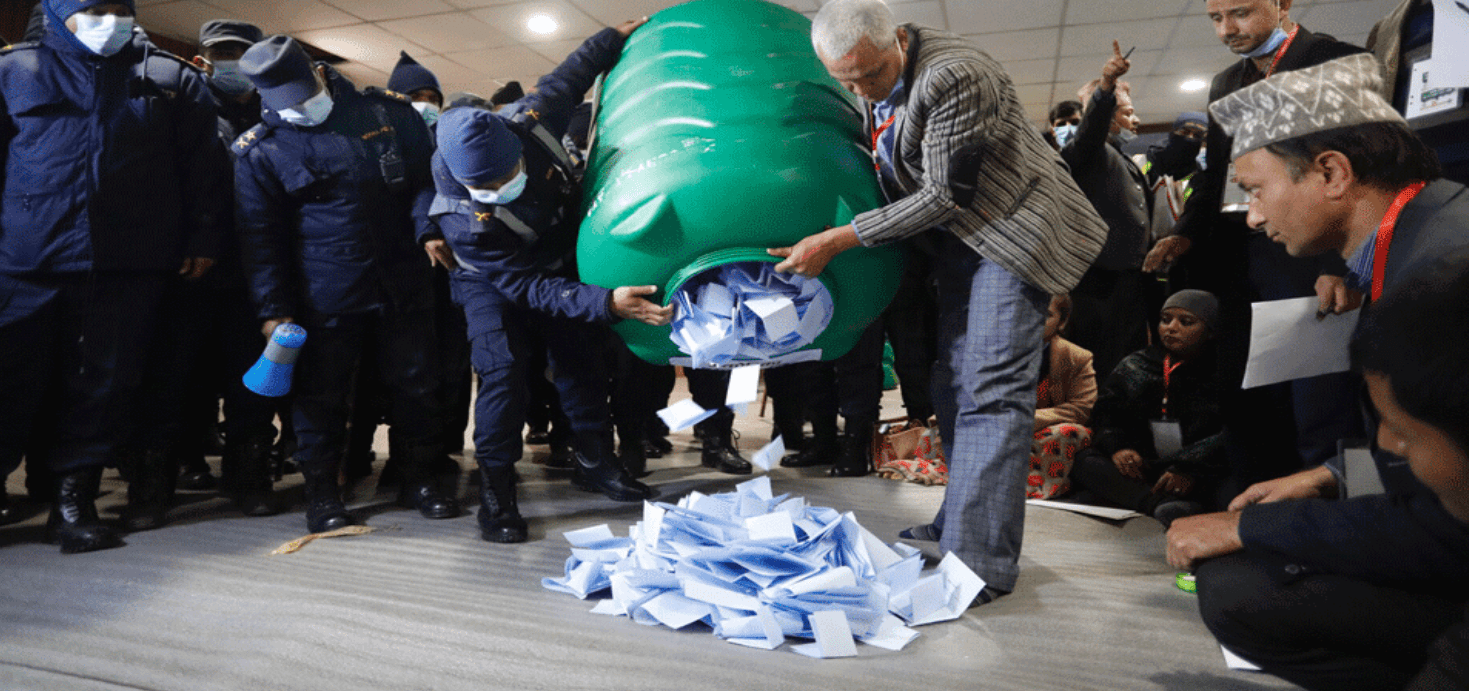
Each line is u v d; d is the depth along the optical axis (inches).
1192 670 50.3
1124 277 118.4
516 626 57.3
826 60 60.6
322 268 85.5
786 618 55.6
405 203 90.9
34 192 78.5
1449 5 47.6
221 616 59.0
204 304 97.3
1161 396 97.0
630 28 84.5
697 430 135.4
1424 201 36.7
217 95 99.9
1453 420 23.9
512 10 229.6
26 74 77.9
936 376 71.9
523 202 74.1
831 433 124.6
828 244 62.2
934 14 227.3
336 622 57.7
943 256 69.1
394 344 92.7
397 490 108.1
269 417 100.3
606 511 94.7
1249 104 41.2
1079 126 107.3
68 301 81.4
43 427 94.4
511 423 83.4
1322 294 50.0
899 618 59.1
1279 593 37.7
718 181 63.7
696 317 69.8
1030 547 78.1
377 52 265.7
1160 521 86.3
